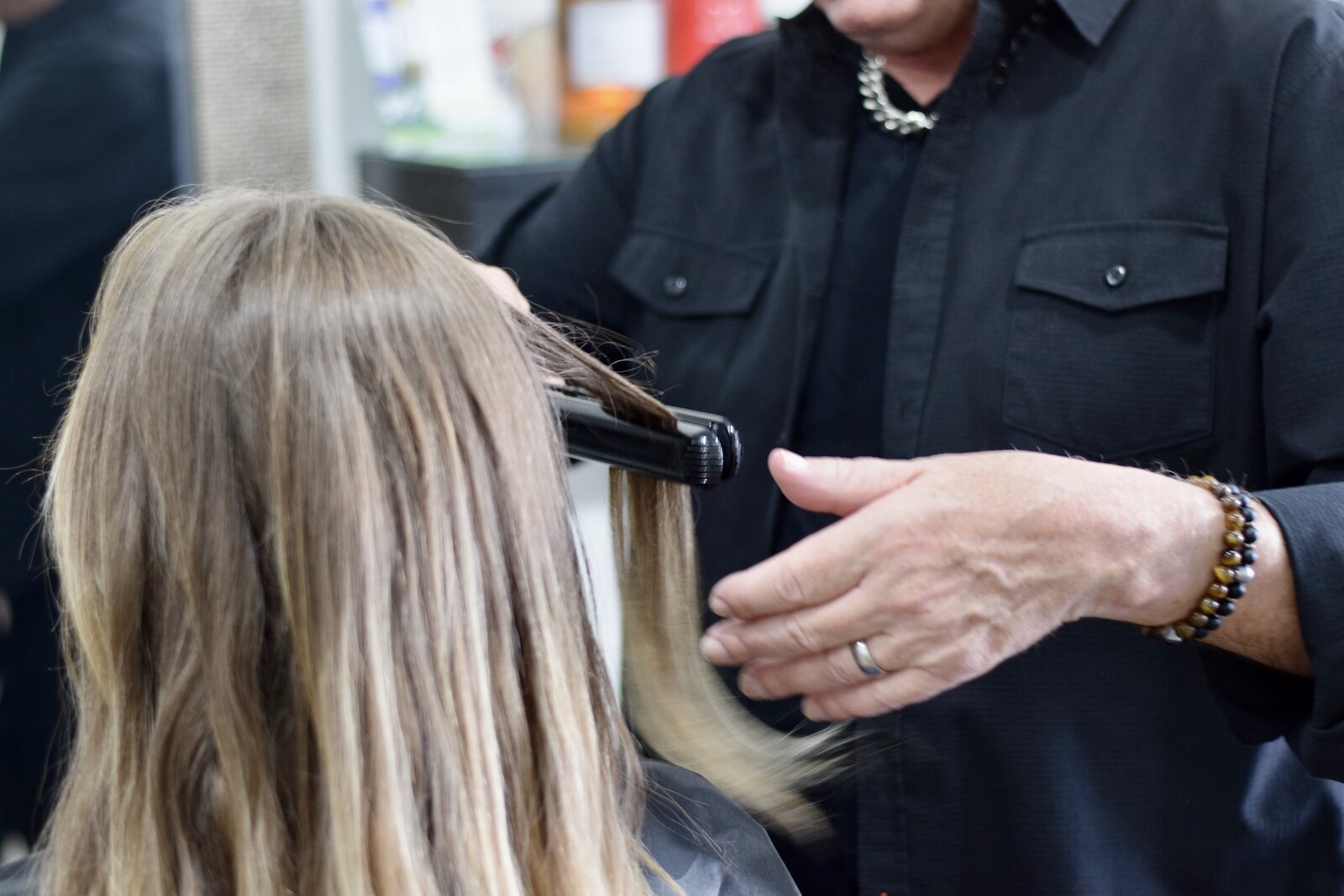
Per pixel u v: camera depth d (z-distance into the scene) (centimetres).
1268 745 82
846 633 64
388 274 50
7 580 146
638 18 144
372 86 155
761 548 94
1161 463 81
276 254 50
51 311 141
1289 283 74
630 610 70
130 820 50
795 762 84
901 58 89
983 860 86
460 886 48
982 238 86
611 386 61
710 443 59
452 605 49
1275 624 69
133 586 50
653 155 104
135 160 140
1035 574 63
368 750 47
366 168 152
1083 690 82
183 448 49
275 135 149
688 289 99
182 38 139
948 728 84
